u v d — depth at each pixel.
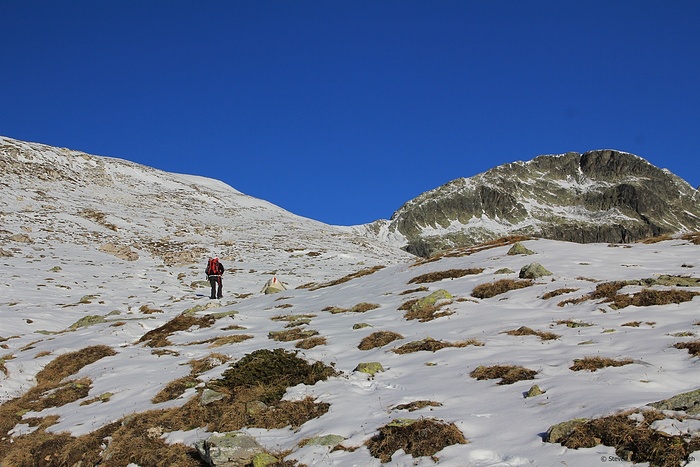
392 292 26.00
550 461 8.41
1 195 65.62
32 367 18.86
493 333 16.80
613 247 29.94
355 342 17.94
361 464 9.43
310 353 17.11
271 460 10.05
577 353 13.72
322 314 23.92
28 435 13.55
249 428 12.04
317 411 12.18
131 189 89.88
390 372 14.38
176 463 10.88
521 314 18.75
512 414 10.45
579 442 8.72
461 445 9.42
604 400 10.09
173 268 50.22
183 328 23.42
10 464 12.24
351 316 22.34
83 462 11.83
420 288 25.14
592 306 18.14
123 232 62.84
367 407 11.95
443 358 14.83
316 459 9.90
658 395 10.08
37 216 61.25
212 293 34.25
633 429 8.62
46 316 27.66
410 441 9.72
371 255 65.94
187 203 89.62
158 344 20.83
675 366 11.96
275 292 35.50
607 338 14.75
